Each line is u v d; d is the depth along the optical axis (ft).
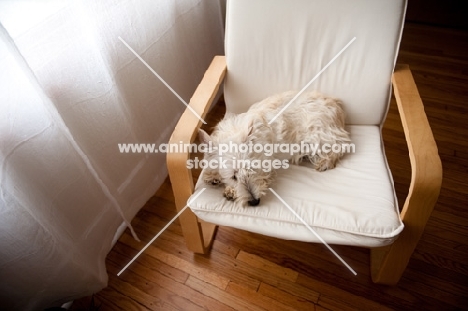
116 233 4.78
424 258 4.25
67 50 3.11
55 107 2.99
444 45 7.85
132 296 4.21
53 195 3.38
